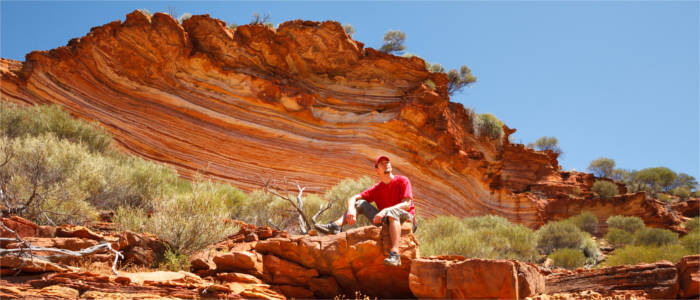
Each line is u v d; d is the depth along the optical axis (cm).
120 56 1966
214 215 688
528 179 3167
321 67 2388
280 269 516
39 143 884
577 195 3172
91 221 738
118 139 1850
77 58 1917
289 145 2102
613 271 491
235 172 1964
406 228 490
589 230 2580
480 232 1464
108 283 442
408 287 498
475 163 2562
